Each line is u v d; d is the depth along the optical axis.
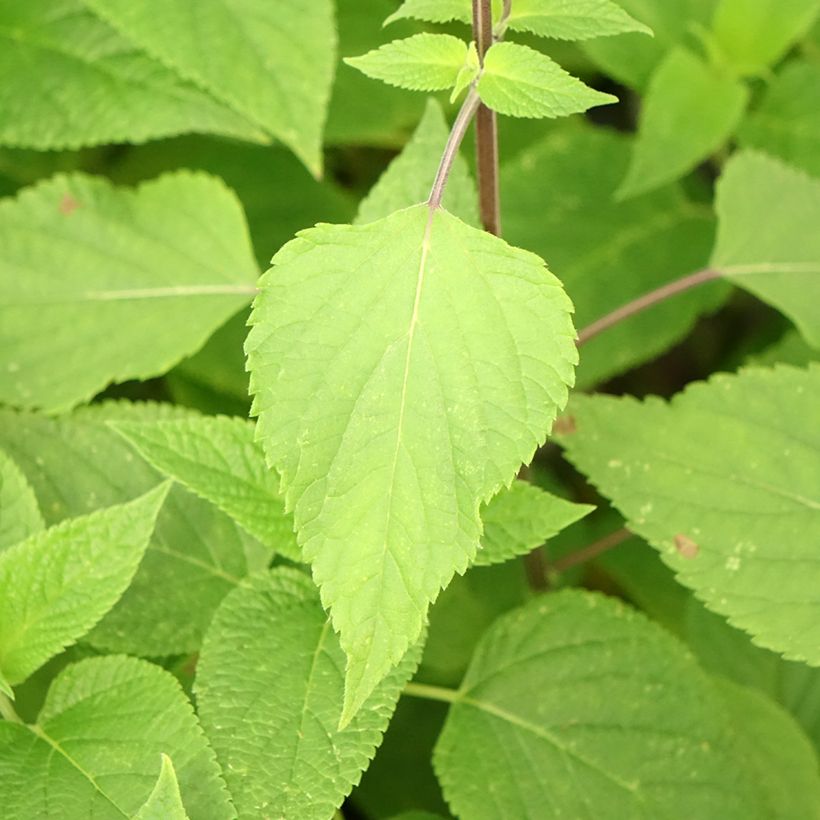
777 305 0.83
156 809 0.67
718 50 0.92
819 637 0.75
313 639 0.72
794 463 0.77
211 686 0.71
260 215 1.01
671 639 0.77
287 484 0.67
